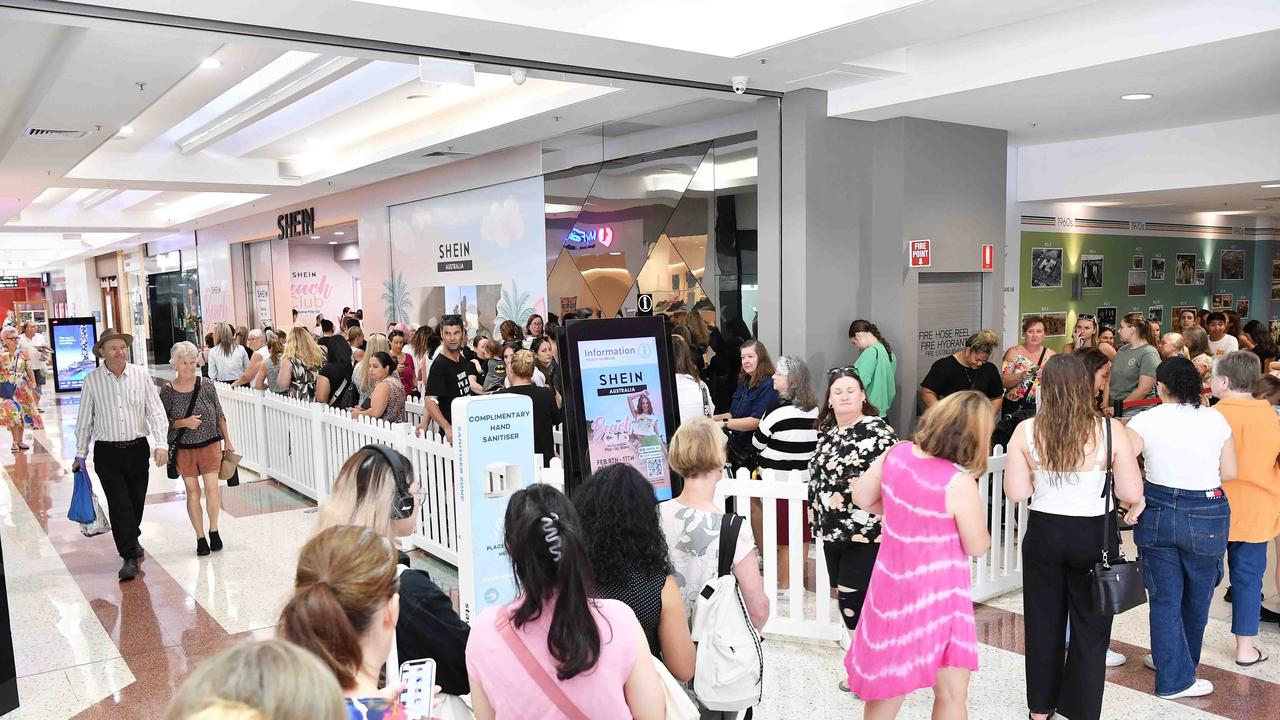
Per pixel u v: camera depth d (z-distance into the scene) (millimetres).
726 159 8172
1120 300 12391
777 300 7652
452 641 2514
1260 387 4914
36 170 11234
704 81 7059
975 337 7035
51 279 42688
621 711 1944
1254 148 8180
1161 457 4008
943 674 3096
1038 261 10867
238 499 8664
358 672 1647
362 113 10609
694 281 8570
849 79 7008
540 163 10609
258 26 5191
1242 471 4285
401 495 2598
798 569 4855
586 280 10008
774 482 4828
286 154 13141
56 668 4781
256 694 1068
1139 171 9117
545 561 1919
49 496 9258
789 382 5270
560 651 1883
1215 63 5859
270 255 19281
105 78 7020
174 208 19734
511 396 3533
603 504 2443
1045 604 3740
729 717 2754
